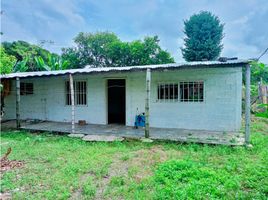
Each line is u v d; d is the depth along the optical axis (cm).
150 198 321
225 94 756
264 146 577
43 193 339
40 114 1084
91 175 411
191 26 2473
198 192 327
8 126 939
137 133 753
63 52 2681
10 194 341
